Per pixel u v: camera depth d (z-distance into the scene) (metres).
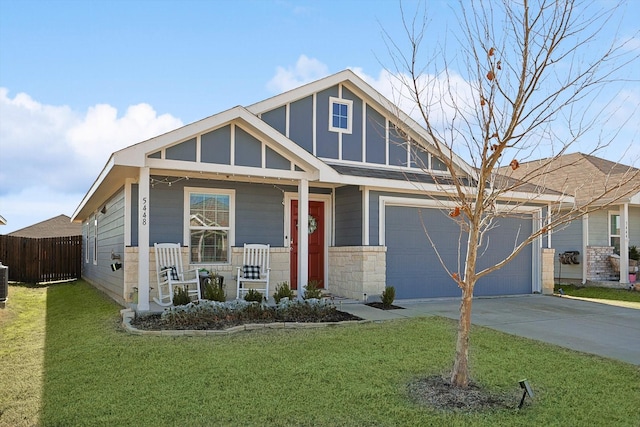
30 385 5.01
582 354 6.20
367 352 6.11
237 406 4.37
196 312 7.92
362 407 4.35
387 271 11.24
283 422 4.05
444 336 7.03
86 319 8.71
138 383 4.97
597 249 15.95
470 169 10.53
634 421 4.09
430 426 4.00
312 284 9.75
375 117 12.32
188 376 5.16
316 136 11.63
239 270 10.36
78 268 20.02
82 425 4.02
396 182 10.92
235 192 11.21
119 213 11.08
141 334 7.08
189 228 10.66
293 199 11.90
